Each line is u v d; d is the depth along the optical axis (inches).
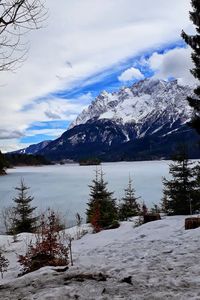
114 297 194.9
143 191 2331.4
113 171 5551.2
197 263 270.1
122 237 572.4
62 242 617.9
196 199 951.0
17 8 160.4
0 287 241.8
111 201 1093.1
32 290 223.5
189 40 724.7
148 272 246.2
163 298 186.5
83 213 1475.1
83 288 214.1
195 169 958.4
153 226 602.2
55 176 4776.1
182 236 452.4
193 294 188.9
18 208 1195.9
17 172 6486.2
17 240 730.2
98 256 396.2
